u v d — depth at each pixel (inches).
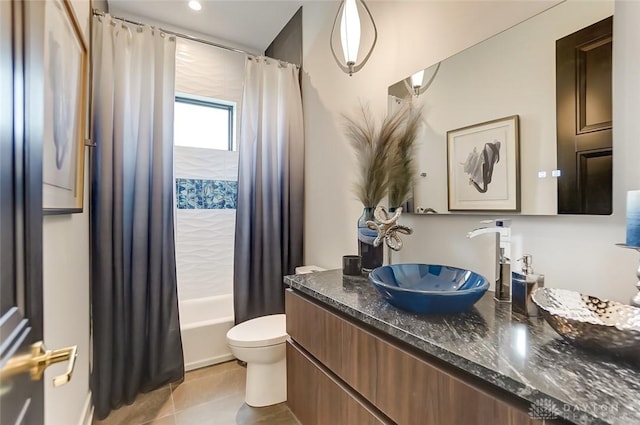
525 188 44.6
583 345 28.5
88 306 70.2
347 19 62.6
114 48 75.2
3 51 18.9
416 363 34.1
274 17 103.2
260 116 94.5
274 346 68.9
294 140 98.7
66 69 45.2
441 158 56.3
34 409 23.8
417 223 61.1
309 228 98.7
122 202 74.2
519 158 45.2
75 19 47.3
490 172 48.8
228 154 117.9
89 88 68.4
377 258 64.2
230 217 118.5
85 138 61.5
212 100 115.0
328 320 49.0
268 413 68.3
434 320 38.1
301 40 99.5
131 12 98.6
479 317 38.8
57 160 41.4
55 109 39.9
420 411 33.7
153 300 78.0
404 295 37.8
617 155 36.2
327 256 89.1
